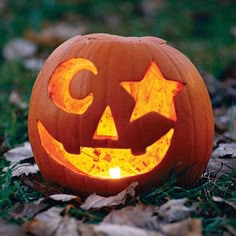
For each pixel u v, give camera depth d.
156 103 1.20
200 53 2.62
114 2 3.77
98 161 1.22
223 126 1.79
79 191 1.23
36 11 3.48
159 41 1.26
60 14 3.57
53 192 1.25
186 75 1.22
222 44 2.83
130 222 1.12
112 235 1.07
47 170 1.25
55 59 1.23
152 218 1.12
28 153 1.51
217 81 2.18
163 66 1.20
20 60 2.61
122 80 1.18
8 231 1.12
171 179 1.21
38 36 2.97
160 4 3.62
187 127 1.20
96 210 1.17
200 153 1.23
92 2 3.74
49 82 1.22
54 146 1.24
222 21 3.25
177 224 1.09
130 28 3.21
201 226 1.09
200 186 1.26
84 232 1.09
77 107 1.20
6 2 3.65
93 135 1.18
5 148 1.60
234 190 1.29
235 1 3.57
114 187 1.21
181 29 3.13
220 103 2.02
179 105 1.20
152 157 1.22
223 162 1.42
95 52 1.20
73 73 1.22
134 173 1.22
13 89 2.19
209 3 3.57
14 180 1.35
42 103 1.22
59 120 1.20
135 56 1.20
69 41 1.26
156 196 1.21
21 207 1.20
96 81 1.18
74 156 1.23
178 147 1.20
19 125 1.70
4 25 3.24
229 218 1.16
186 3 3.59
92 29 3.19
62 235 1.09
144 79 1.20
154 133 1.18
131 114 1.17
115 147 1.18
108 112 1.18
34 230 1.11
